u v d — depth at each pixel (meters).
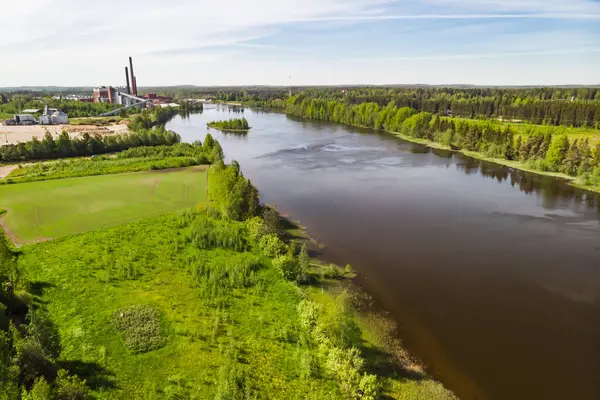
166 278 47.12
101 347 34.47
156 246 55.25
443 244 65.12
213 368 33.22
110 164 103.25
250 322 39.91
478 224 74.19
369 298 48.88
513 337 42.34
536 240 67.25
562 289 52.03
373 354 38.19
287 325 39.78
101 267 48.62
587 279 54.59
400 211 80.62
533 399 34.31
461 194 93.50
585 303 49.00
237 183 71.00
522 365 38.25
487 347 40.66
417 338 41.75
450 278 54.28
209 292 44.66
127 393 30.00
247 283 47.03
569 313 46.88
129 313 39.38
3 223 62.50
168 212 70.00
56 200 74.25
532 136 128.88
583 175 103.19
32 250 52.34
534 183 104.00
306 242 64.50
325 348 35.91
